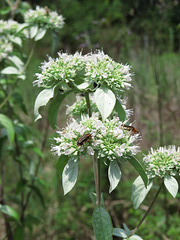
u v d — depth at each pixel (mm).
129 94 520
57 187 552
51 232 517
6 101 456
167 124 613
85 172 589
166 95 651
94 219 314
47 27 439
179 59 708
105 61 321
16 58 462
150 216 498
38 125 548
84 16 1184
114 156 310
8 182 588
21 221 485
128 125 336
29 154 611
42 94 321
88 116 327
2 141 474
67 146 309
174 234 485
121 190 510
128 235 339
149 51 693
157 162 329
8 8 520
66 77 321
